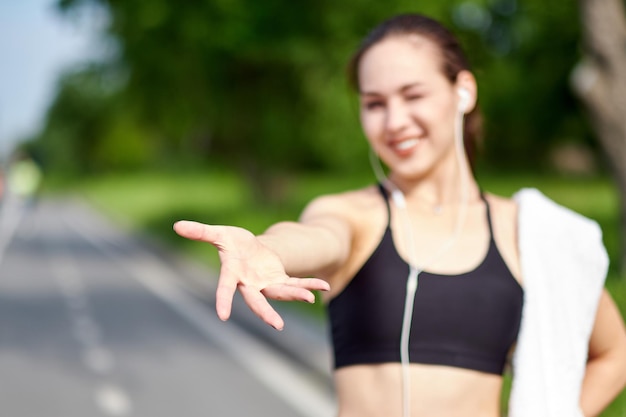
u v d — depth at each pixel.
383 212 2.09
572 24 33.28
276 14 24.53
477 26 26.56
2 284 17.73
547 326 1.99
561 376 1.99
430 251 2.03
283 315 12.36
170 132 33.12
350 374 2.01
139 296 16.28
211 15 24.75
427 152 2.10
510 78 33.56
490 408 1.99
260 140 32.03
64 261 23.16
